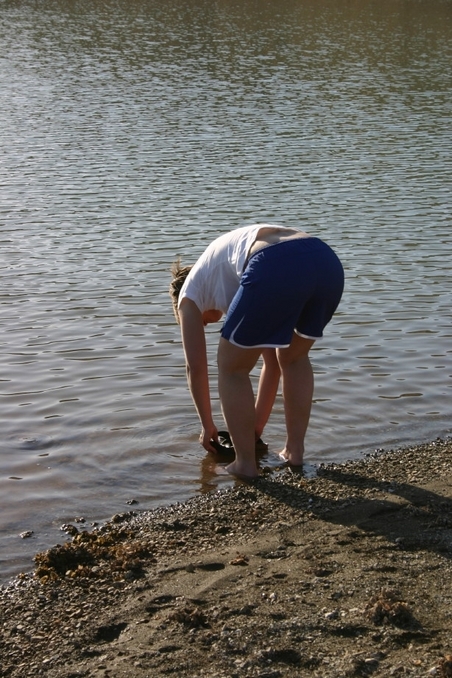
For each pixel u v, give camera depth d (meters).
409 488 5.05
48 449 5.66
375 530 4.48
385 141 18.80
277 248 4.83
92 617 3.75
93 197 13.41
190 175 15.12
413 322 8.20
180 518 4.77
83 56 33.09
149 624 3.64
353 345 7.59
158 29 41.34
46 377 6.85
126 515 4.83
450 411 6.30
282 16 46.34
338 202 13.32
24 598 3.95
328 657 3.33
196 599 3.80
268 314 4.82
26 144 17.77
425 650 3.36
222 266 5.09
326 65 31.66
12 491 5.11
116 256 10.34
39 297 8.84
